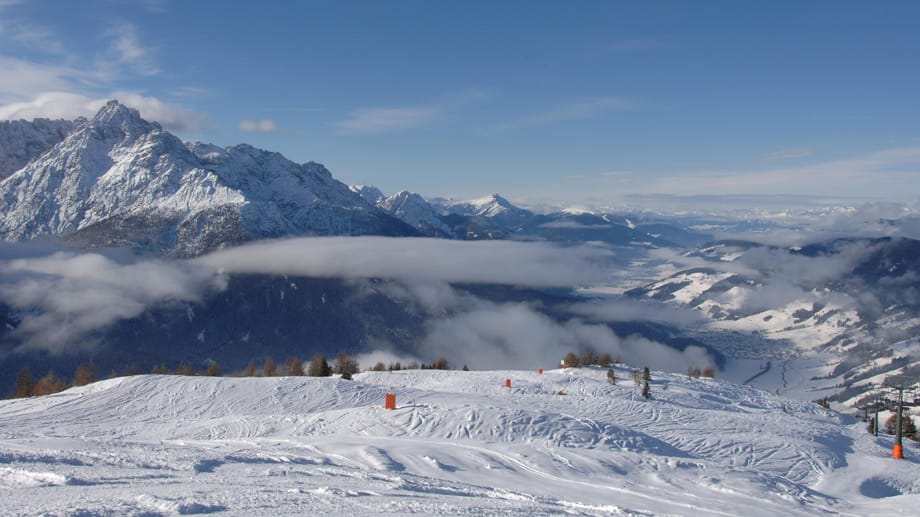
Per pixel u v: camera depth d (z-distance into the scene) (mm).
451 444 33406
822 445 47688
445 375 90875
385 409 43812
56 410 50469
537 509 16984
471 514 14992
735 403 81938
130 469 20047
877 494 37031
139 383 57688
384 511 14320
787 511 23891
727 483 28172
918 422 92938
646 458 32375
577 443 37938
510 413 42406
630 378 96562
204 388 56531
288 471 21531
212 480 18672
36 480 17141
